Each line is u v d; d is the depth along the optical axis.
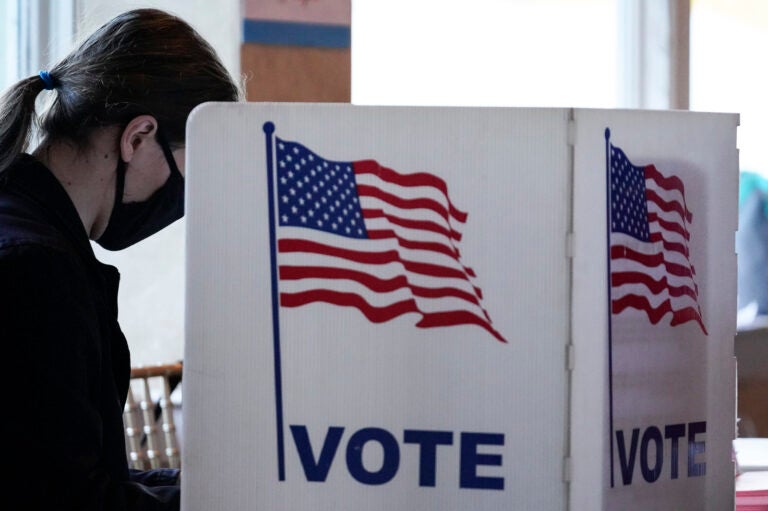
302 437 2.69
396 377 2.67
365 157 2.69
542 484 2.64
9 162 3.52
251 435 2.70
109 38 3.61
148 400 7.55
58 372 3.04
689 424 2.92
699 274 2.95
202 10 8.63
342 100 7.95
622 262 2.73
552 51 10.29
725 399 3.00
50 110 3.68
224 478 2.70
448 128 2.67
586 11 10.41
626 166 2.76
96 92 3.54
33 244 3.12
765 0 10.71
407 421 2.67
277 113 2.71
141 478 4.16
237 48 7.96
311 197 2.70
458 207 2.67
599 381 2.68
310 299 2.69
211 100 3.66
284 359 2.69
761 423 8.38
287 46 7.80
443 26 9.81
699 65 10.87
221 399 2.70
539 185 2.65
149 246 9.44
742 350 8.54
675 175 2.87
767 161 10.59
